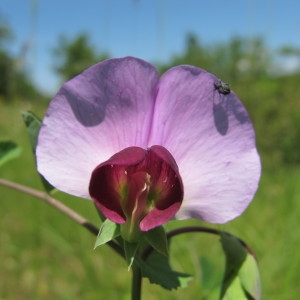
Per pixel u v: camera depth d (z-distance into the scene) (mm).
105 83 54
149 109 55
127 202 54
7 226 225
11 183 73
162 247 55
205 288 84
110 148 55
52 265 201
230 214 54
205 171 55
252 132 54
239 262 63
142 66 54
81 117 54
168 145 55
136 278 65
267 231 207
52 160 54
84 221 71
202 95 54
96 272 187
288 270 180
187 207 55
